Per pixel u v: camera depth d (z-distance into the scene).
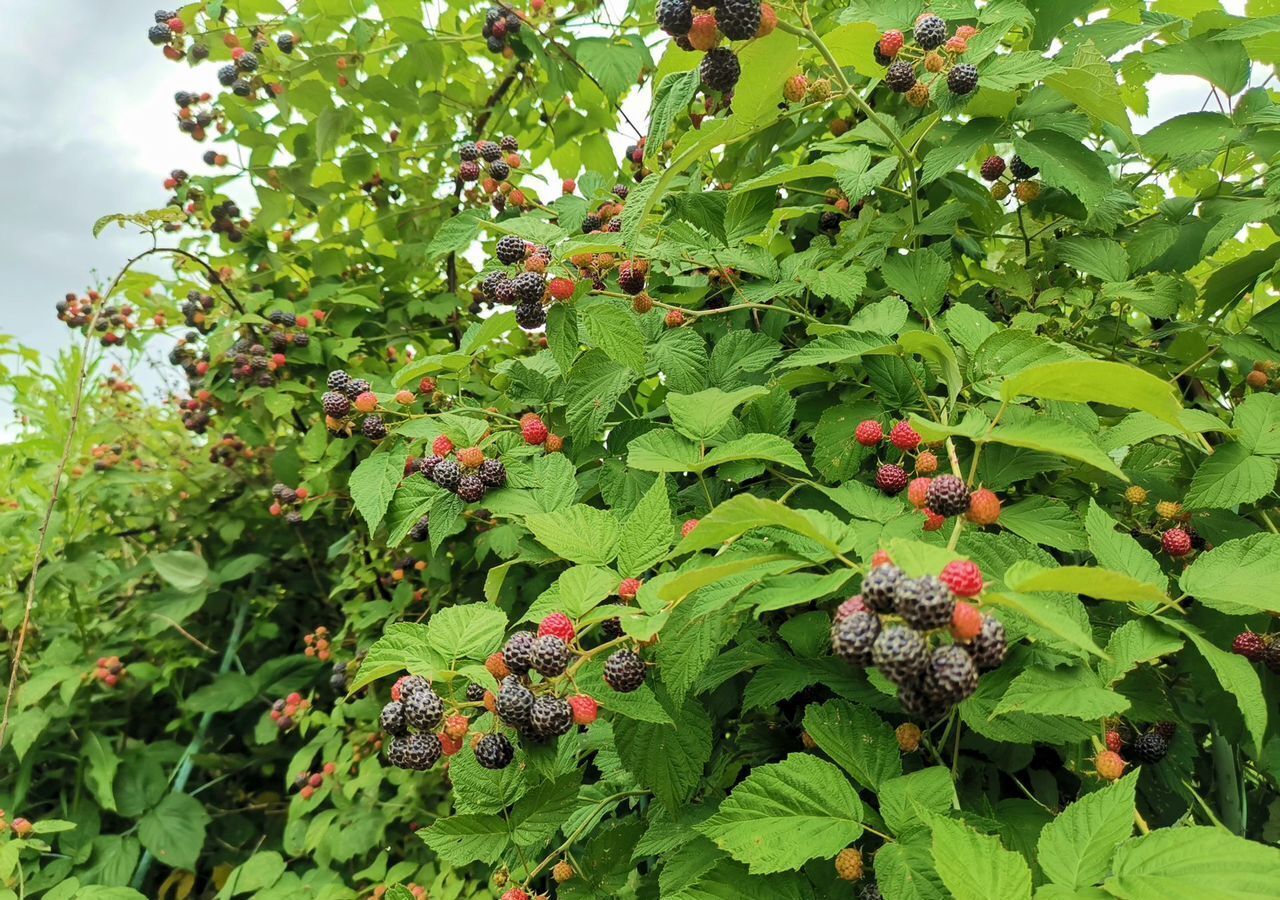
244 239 0.83
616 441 0.47
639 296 0.46
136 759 0.84
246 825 0.90
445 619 0.32
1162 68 0.46
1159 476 0.42
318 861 0.71
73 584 0.89
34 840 0.66
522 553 0.41
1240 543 0.30
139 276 0.83
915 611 0.22
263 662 1.00
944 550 0.24
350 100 0.78
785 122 0.57
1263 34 0.42
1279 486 0.42
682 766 0.34
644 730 0.34
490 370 0.68
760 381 0.46
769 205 0.48
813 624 0.37
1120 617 0.37
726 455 0.33
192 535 1.00
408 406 0.50
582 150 0.82
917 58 0.41
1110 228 0.50
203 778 0.93
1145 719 0.34
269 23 0.76
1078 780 0.40
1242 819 0.42
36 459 0.96
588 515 0.35
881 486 0.36
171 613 0.90
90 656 0.88
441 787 0.73
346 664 0.78
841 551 0.27
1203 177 0.54
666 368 0.45
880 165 0.45
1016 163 0.49
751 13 0.31
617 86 0.67
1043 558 0.30
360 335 0.84
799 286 0.46
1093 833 0.25
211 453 0.96
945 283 0.43
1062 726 0.30
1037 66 0.39
